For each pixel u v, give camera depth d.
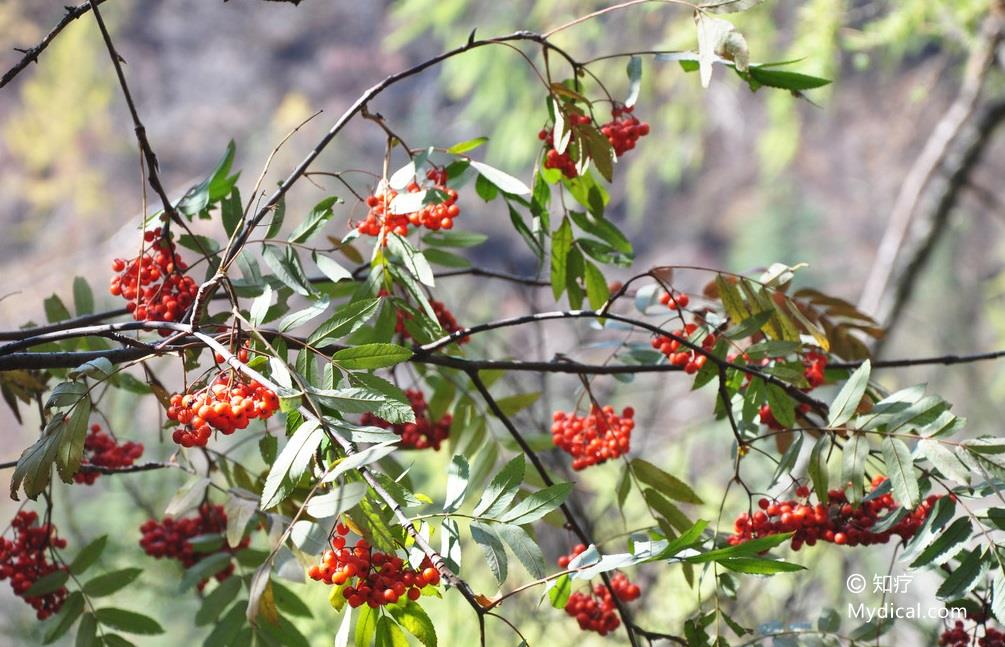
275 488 2.48
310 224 2.71
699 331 2.82
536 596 3.41
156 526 2.90
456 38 7.14
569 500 3.27
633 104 2.77
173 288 2.74
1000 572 2.62
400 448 2.97
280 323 2.62
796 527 2.72
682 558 2.53
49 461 2.54
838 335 2.99
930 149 4.90
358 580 2.50
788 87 2.74
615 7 2.73
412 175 2.74
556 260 2.88
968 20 4.68
